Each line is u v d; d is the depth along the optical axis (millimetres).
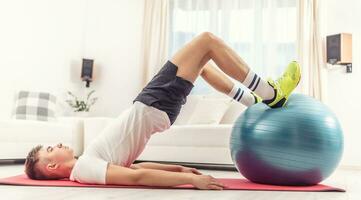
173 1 5203
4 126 3172
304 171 1947
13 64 4133
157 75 2012
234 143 2119
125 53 5219
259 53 4934
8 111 4023
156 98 1952
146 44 5105
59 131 3701
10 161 3666
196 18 5121
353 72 4531
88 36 5203
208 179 1874
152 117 1960
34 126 3414
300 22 4621
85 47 5191
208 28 5086
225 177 2754
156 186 1889
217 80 2131
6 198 1514
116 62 5219
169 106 1975
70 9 4957
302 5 4609
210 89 4914
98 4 5234
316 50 4574
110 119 3918
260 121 1996
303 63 4547
